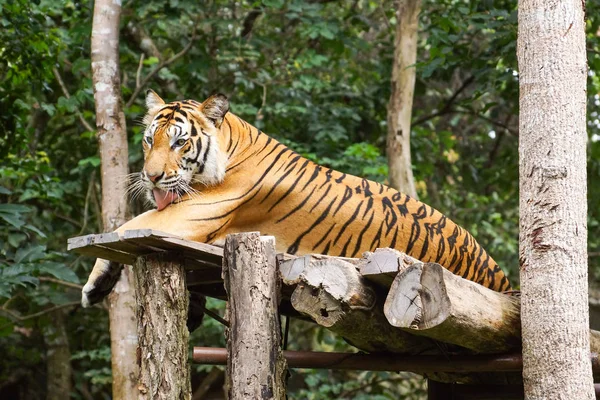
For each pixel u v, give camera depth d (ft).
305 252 24.82
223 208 23.62
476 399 28.12
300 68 50.37
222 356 25.89
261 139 24.98
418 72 46.68
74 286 46.68
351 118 49.96
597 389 23.84
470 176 54.44
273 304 20.13
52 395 55.62
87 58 46.42
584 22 20.93
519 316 21.36
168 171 23.38
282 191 24.39
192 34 46.60
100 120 35.45
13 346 56.95
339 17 53.57
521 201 20.42
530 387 19.62
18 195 48.24
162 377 20.49
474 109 55.93
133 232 19.84
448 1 48.11
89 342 57.47
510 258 53.78
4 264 35.29
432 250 25.66
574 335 19.42
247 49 47.52
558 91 20.17
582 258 19.84
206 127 24.00
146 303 20.97
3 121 38.29
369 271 19.38
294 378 59.06
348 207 24.90
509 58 41.86
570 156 19.99
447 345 22.93
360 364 23.68
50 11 43.80
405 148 40.78
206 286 25.70
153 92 25.43
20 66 39.65
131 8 46.73
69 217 53.11
